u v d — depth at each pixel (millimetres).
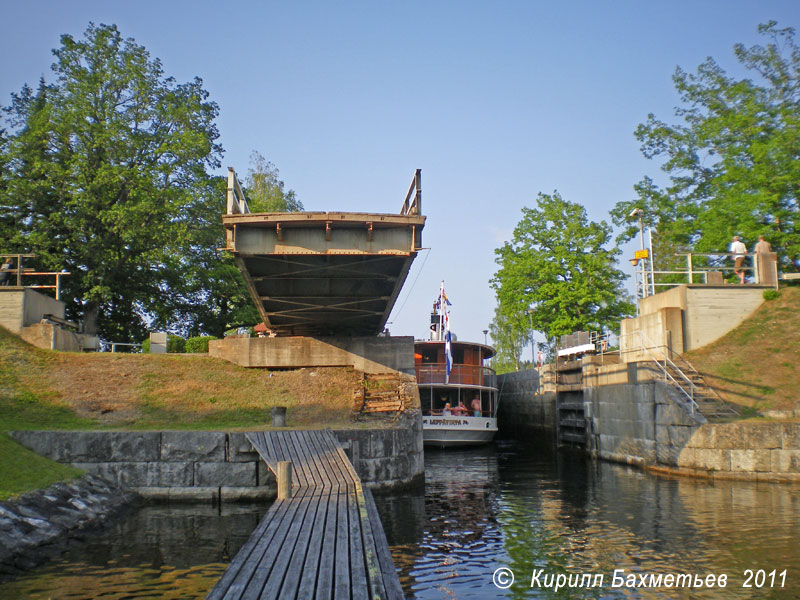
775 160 34688
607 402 30953
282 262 20109
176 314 44688
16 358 25031
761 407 23859
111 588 9914
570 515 16734
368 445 20484
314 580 7957
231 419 23438
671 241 40938
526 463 31391
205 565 11250
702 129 39125
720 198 37438
